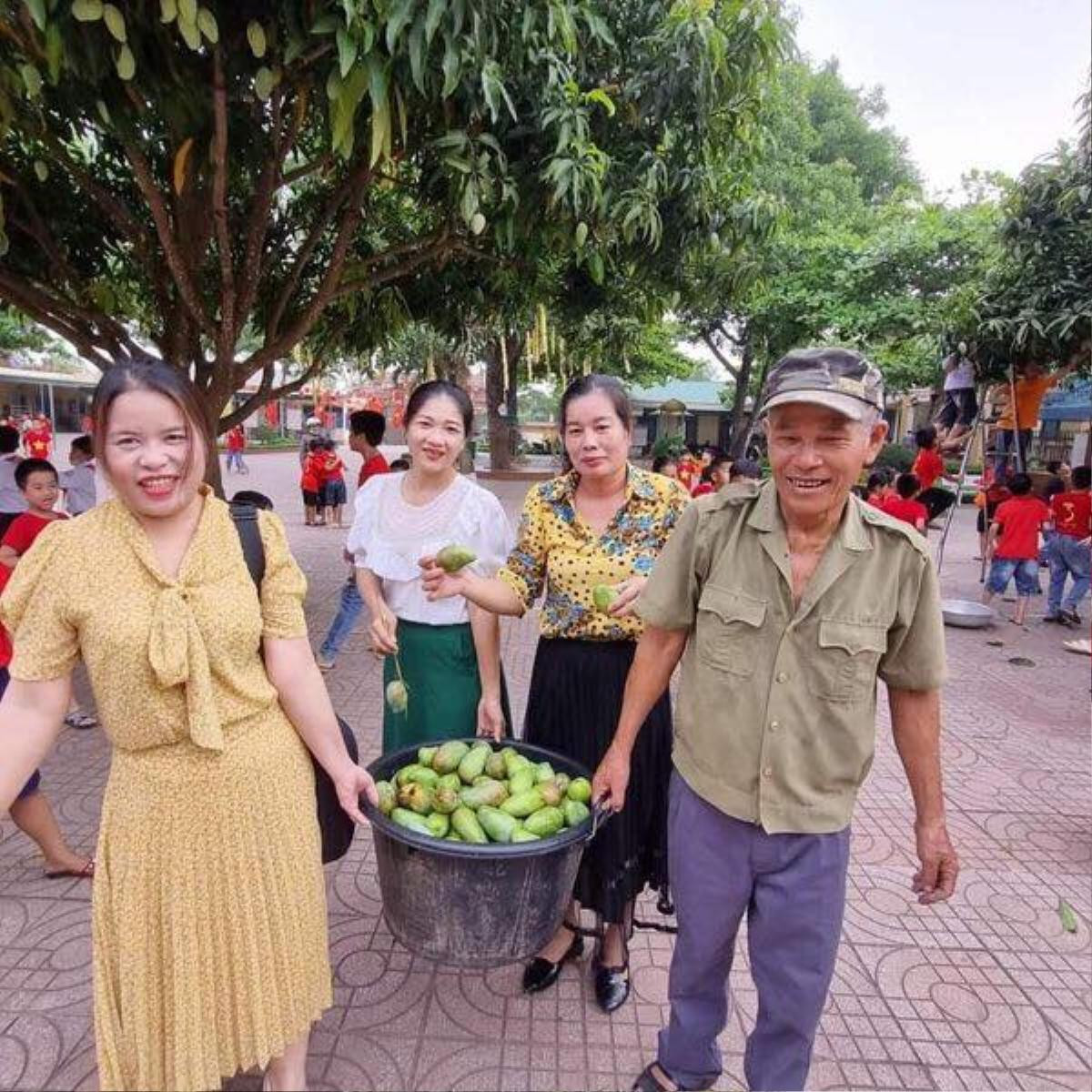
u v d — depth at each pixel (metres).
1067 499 7.55
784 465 1.52
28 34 2.60
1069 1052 2.27
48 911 2.72
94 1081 2.07
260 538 1.72
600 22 3.59
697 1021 1.90
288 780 1.73
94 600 1.51
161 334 5.79
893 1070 2.19
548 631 2.29
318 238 4.64
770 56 4.01
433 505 2.45
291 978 1.75
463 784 2.12
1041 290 6.81
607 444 2.11
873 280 12.02
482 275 5.98
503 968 2.52
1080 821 3.68
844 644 1.57
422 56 2.75
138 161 3.59
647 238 4.28
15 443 6.62
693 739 1.75
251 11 2.94
